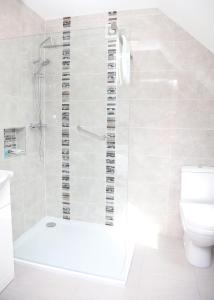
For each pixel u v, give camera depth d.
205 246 1.82
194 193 2.10
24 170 2.21
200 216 1.80
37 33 2.28
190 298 1.57
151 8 2.12
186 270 1.85
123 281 1.67
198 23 1.79
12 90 1.99
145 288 1.65
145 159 2.32
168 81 2.17
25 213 2.26
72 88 2.20
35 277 1.76
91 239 2.26
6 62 1.91
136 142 2.32
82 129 2.25
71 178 2.41
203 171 2.08
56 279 1.74
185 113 2.17
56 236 2.30
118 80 2.04
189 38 2.08
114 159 2.21
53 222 2.54
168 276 1.78
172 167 2.27
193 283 1.70
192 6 1.63
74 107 2.23
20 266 1.88
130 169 2.37
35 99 2.27
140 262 1.95
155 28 2.13
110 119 2.14
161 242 2.27
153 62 2.18
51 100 2.30
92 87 2.13
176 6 1.80
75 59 2.12
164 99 2.20
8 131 2.11
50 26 2.39
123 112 2.08
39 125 2.35
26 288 1.64
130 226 2.45
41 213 2.51
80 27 2.31
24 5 2.08
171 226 2.36
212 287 1.66
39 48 2.17
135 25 2.17
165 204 2.33
